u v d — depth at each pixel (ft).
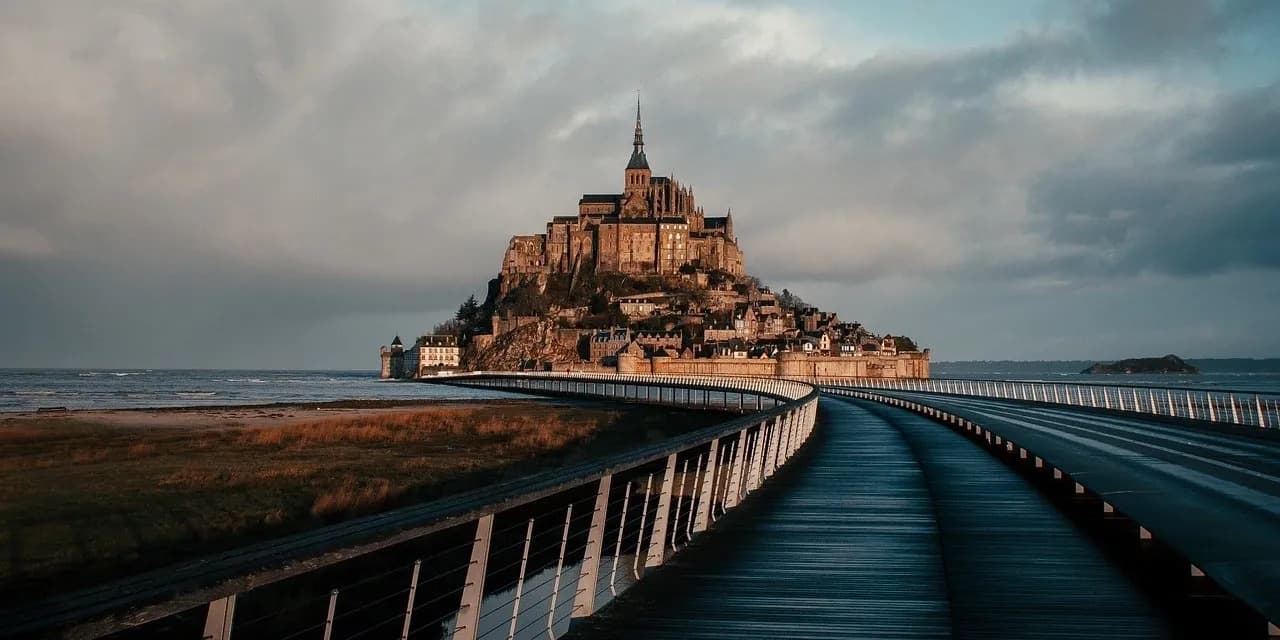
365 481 141.90
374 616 65.36
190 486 135.03
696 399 416.05
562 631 41.70
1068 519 60.49
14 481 140.05
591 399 476.13
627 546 80.38
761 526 58.44
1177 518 47.03
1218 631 34.27
